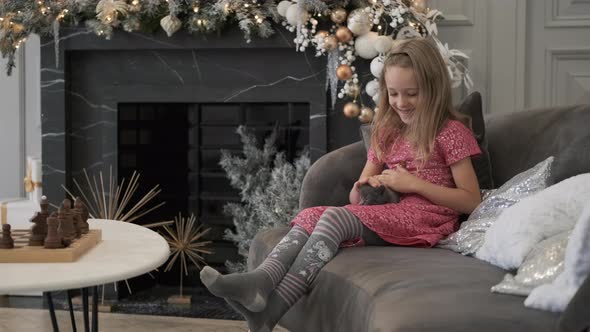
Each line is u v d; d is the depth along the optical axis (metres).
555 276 1.51
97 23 3.26
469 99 2.43
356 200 2.35
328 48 3.10
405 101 2.31
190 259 3.70
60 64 3.44
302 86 3.35
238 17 3.16
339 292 1.85
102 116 3.50
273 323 1.97
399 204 2.25
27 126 3.86
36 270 1.59
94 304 1.88
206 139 3.69
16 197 3.87
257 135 3.64
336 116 3.34
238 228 3.51
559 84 3.45
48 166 3.49
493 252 1.83
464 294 1.54
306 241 2.07
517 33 3.44
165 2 3.24
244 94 3.39
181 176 3.72
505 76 3.46
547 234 1.72
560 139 2.27
